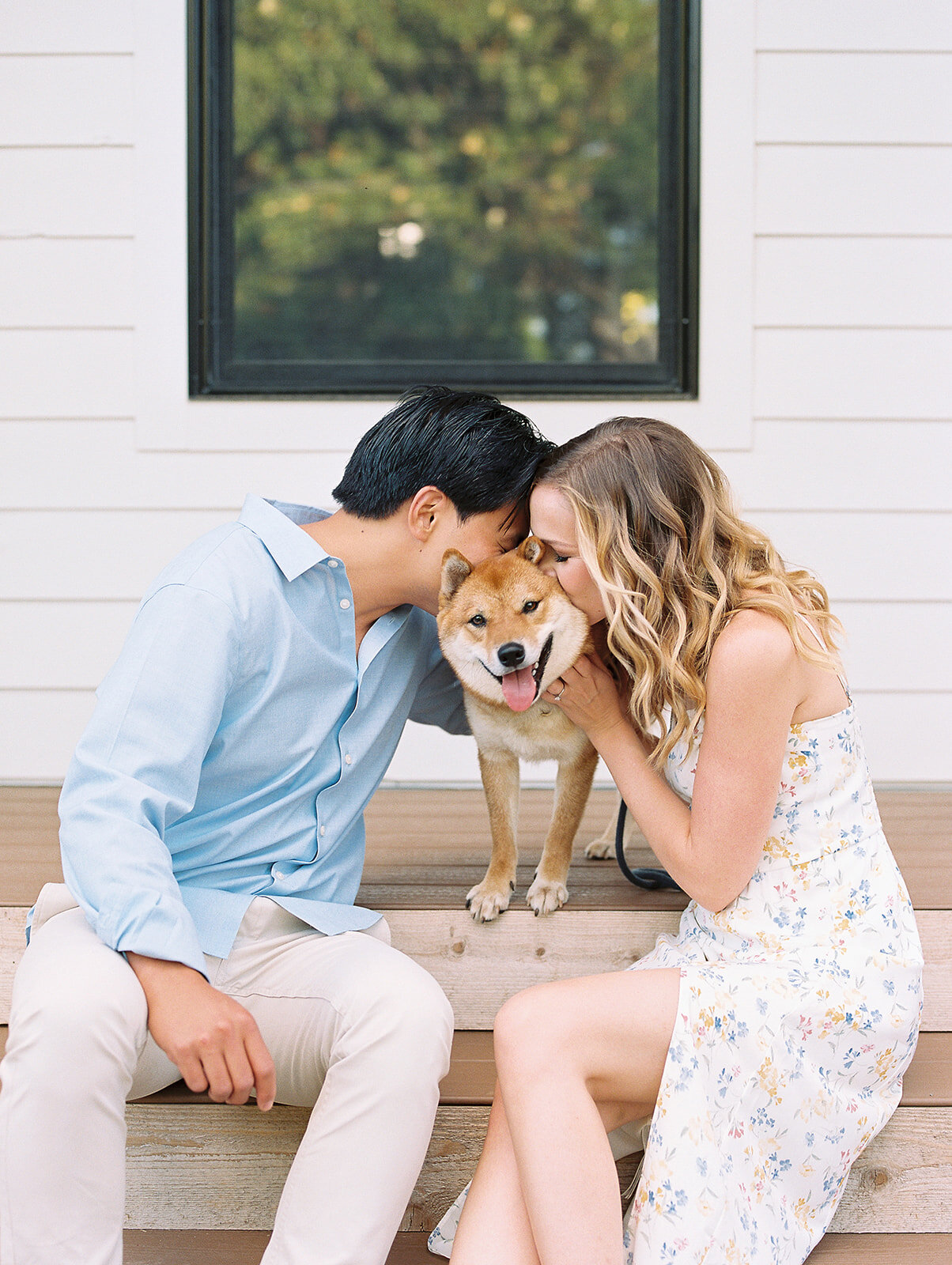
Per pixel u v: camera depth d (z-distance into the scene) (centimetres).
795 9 275
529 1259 117
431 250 297
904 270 282
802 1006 132
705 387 283
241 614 138
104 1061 109
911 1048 143
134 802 121
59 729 286
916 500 286
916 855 206
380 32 289
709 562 148
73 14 274
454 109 293
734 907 146
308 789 148
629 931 176
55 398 282
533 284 298
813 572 286
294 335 296
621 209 294
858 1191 150
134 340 281
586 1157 116
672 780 160
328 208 295
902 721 288
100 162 278
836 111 278
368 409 285
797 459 286
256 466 285
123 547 285
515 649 166
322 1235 115
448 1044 125
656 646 146
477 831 236
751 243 280
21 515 284
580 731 185
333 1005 126
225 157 288
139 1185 151
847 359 284
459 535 158
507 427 159
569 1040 123
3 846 210
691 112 282
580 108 292
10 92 277
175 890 120
